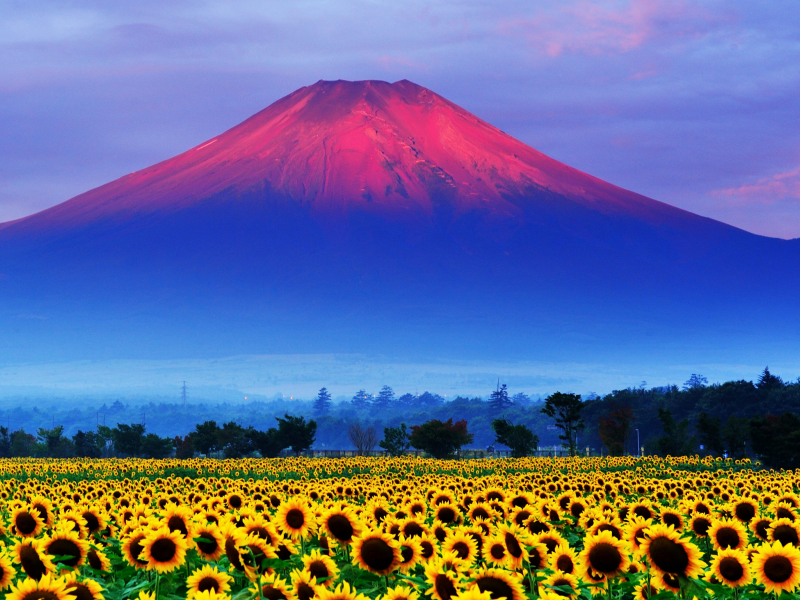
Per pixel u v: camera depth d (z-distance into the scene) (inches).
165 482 1268.5
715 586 454.9
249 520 506.6
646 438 6264.8
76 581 410.6
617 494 1161.4
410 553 490.6
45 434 5206.7
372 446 5064.0
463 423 4067.4
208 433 4377.5
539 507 703.7
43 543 459.2
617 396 6811.0
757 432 3112.7
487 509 697.6
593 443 6614.2
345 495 1086.4
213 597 370.3
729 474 1768.0
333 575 457.1
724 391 6151.6
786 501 828.0
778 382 6545.3
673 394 7022.6
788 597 456.8
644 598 454.9
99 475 2369.6
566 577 446.6
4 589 391.5
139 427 4658.0
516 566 494.3
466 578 419.2
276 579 431.8
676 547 454.6
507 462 2684.5
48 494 1059.9
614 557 457.7
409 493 1053.8
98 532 641.6
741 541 561.9
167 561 470.6
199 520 502.6
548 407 3759.8
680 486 1178.6
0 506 924.0
